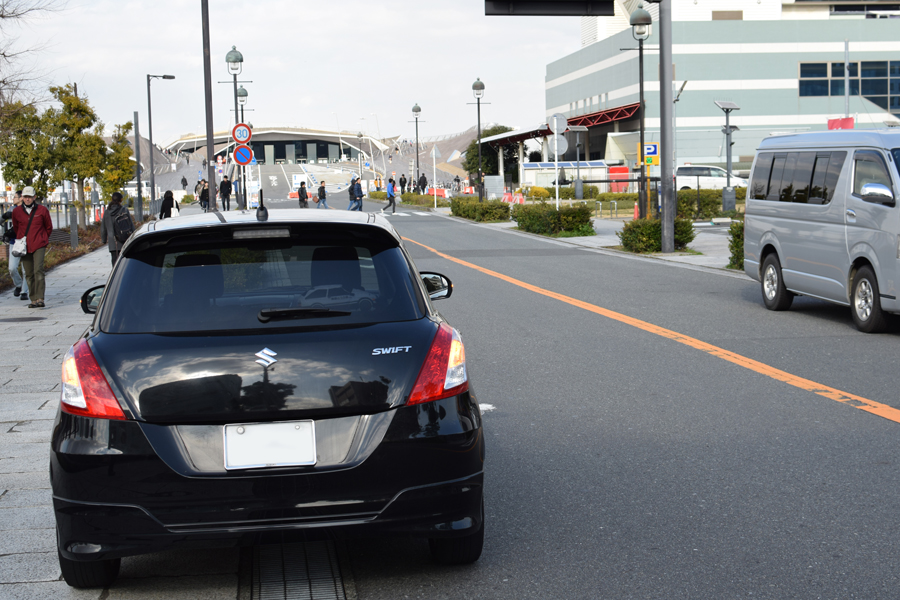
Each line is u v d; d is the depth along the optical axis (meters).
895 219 9.42
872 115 76.19
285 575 3.87
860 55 75.69
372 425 3.32
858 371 7.98
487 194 54.28
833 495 4.78
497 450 5.76
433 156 50.72
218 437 3.26
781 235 11.72
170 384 3.25
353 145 199.75
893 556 3.95
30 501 4.88
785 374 7.88
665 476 5.16
